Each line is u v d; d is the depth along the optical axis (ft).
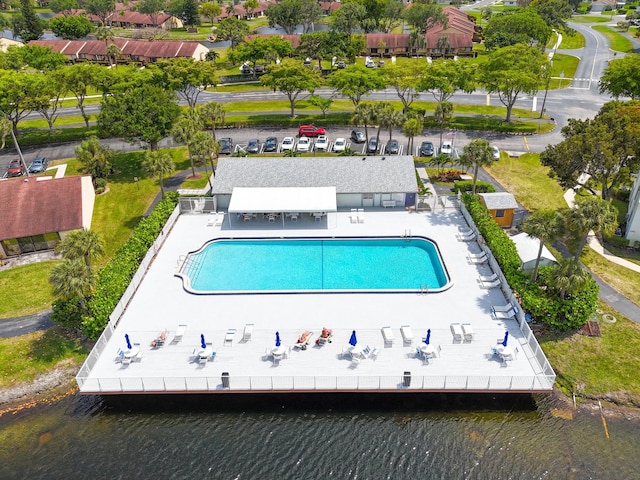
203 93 364.79
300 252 175.73
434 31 464.65
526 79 266.16
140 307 146.10
